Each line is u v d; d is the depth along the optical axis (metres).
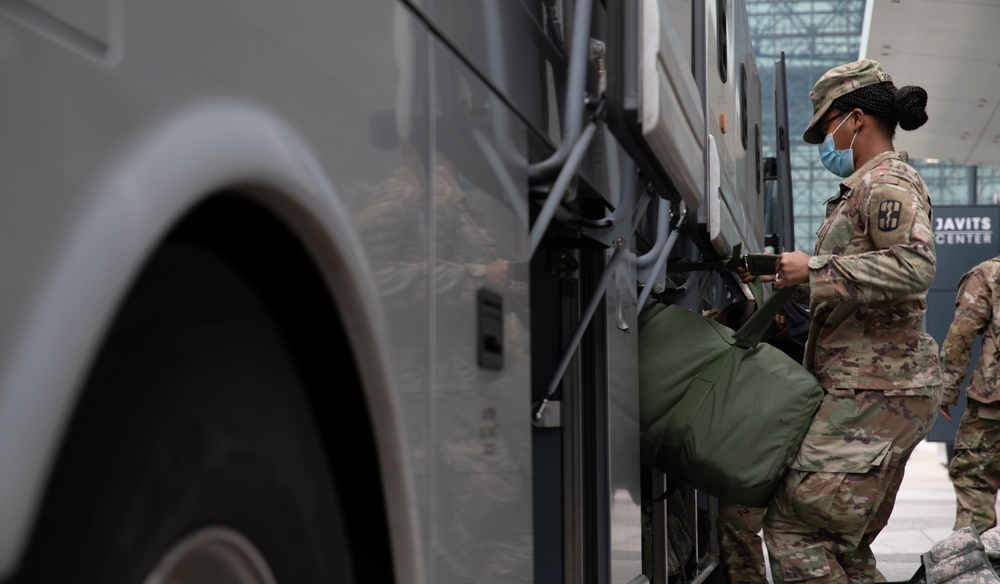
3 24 0.59
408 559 1.03
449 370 1.16
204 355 0.79
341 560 1.00
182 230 0.78
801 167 38.81
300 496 0.92
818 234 3.05
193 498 0.77
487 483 1.27
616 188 2.14
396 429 1.00
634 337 2.55
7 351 0.58
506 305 1.38
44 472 0.59
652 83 1.56
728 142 3.78
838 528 2.82
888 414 2.82
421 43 1.13
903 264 2.72
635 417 2.53
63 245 0.62
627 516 2.38
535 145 1.59
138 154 0.68
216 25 0.77
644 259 2.72
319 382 0.99
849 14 37.84
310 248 0.87
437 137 1.16
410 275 1.07
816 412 2.86
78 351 0.61
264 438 0.87
